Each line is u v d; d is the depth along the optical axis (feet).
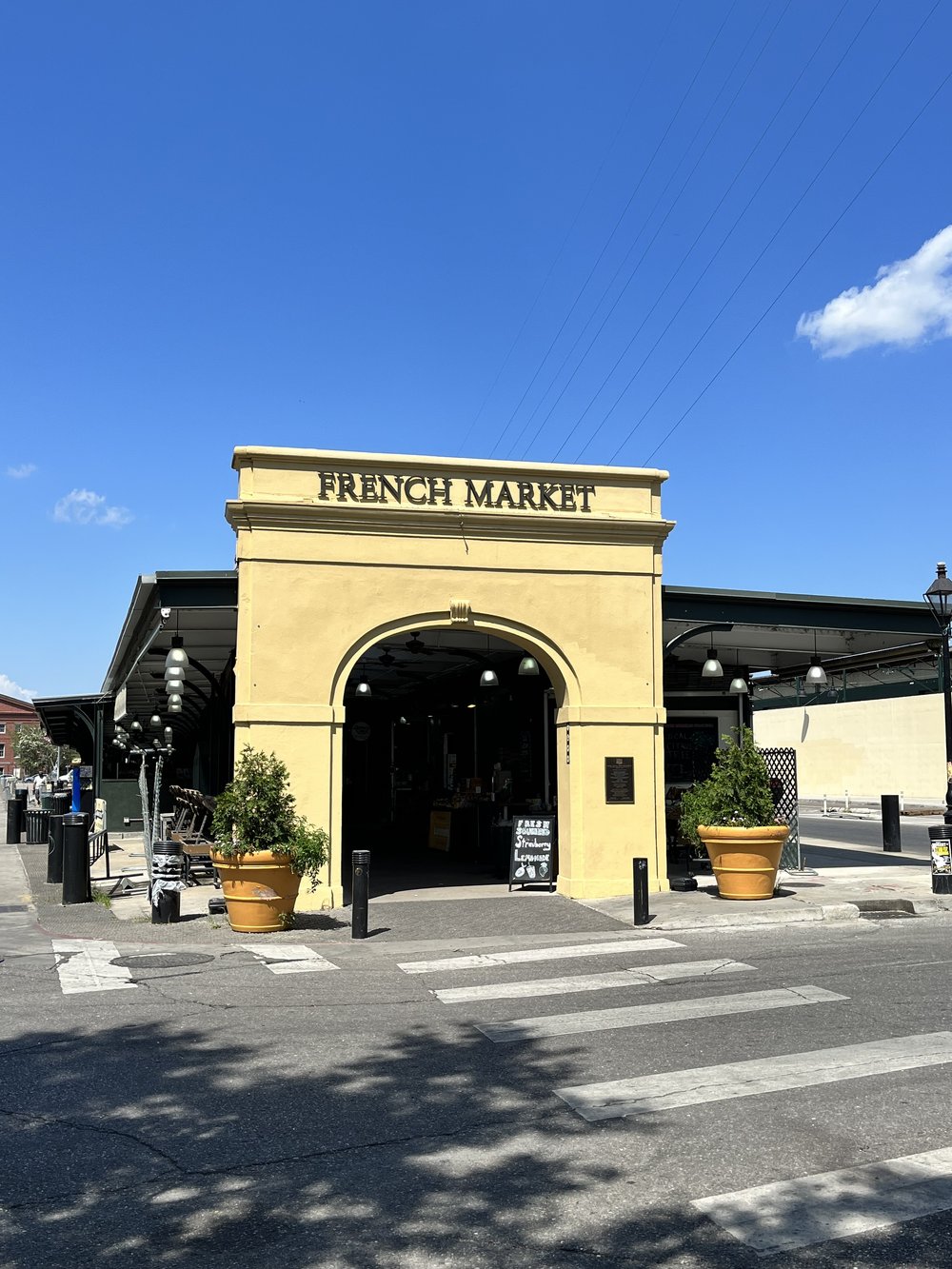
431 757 83.82
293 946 35.09
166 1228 14.16
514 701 64.39
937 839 45.52
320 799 42.86
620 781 46.57
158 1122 18.20
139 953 33.96
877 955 33.17
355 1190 15.38
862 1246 13.57
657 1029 24.35
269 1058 22.07
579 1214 14.57
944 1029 24.06
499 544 46.09
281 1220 14.38
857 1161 16.31
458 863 61.57
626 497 48.06
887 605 52.70
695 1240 13.76
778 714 165.37
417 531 45.09
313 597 43.60
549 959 33.09
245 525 43.14
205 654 62.80
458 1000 27.48
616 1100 19.31
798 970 30.89
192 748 121.39
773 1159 16.46
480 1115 18.54
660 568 48.16
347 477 44.45
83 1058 22.07
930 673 119.65
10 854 75.05
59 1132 17.76
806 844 76.84
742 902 43.19
